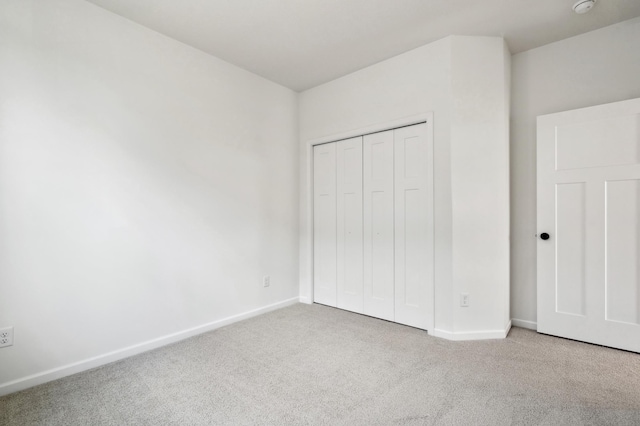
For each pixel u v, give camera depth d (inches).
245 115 121.0
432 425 57.8
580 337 94.7
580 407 62.5
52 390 70.9
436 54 101.4
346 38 100.0
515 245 109.5
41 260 74.3
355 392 69.0
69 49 78.2
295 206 142.1
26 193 72.2
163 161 96.7
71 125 78.7
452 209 97.7
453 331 98.0
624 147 87.7
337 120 129.3
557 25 93.5
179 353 89.8
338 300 132.3
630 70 91.5
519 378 73.8
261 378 75.4
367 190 121.9
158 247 95.4
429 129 102.6
